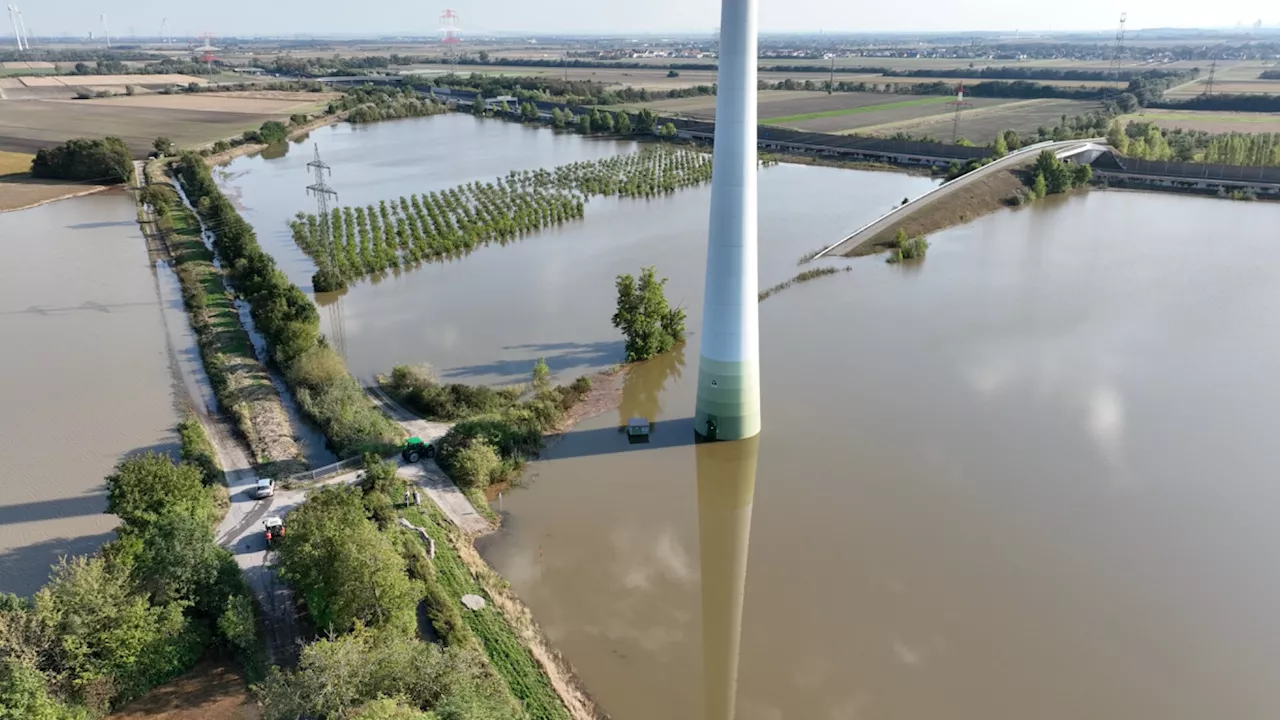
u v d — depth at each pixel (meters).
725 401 55.94
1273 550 45.03
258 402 61.56
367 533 38.00
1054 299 84.56
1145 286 88.19
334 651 32.22
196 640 36.59
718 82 49.12
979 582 43.12
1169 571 43.56
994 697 36.06
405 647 33.31
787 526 48.09
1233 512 48.38
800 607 41.75
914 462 54.22
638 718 35.25
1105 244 105.62
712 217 52.66
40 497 49.66
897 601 41.97
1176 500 49.62
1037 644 38.97
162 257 102.12
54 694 32.38
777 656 38.66
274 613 39.03
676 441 57.94
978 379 66.25
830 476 52.94
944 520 48.22
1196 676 36.94
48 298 86.75
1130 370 67.56
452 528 46.94
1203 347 71.88
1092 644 38.88
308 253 103.19
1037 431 57.88
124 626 34.41
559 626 40.66
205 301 83.62
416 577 40.75
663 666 38.12
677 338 74.25
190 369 69.12
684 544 47.06
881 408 61.62
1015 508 49.19
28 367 69.12
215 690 34.81
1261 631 39.44
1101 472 52.69
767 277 92.38
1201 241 106.06
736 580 43.72
